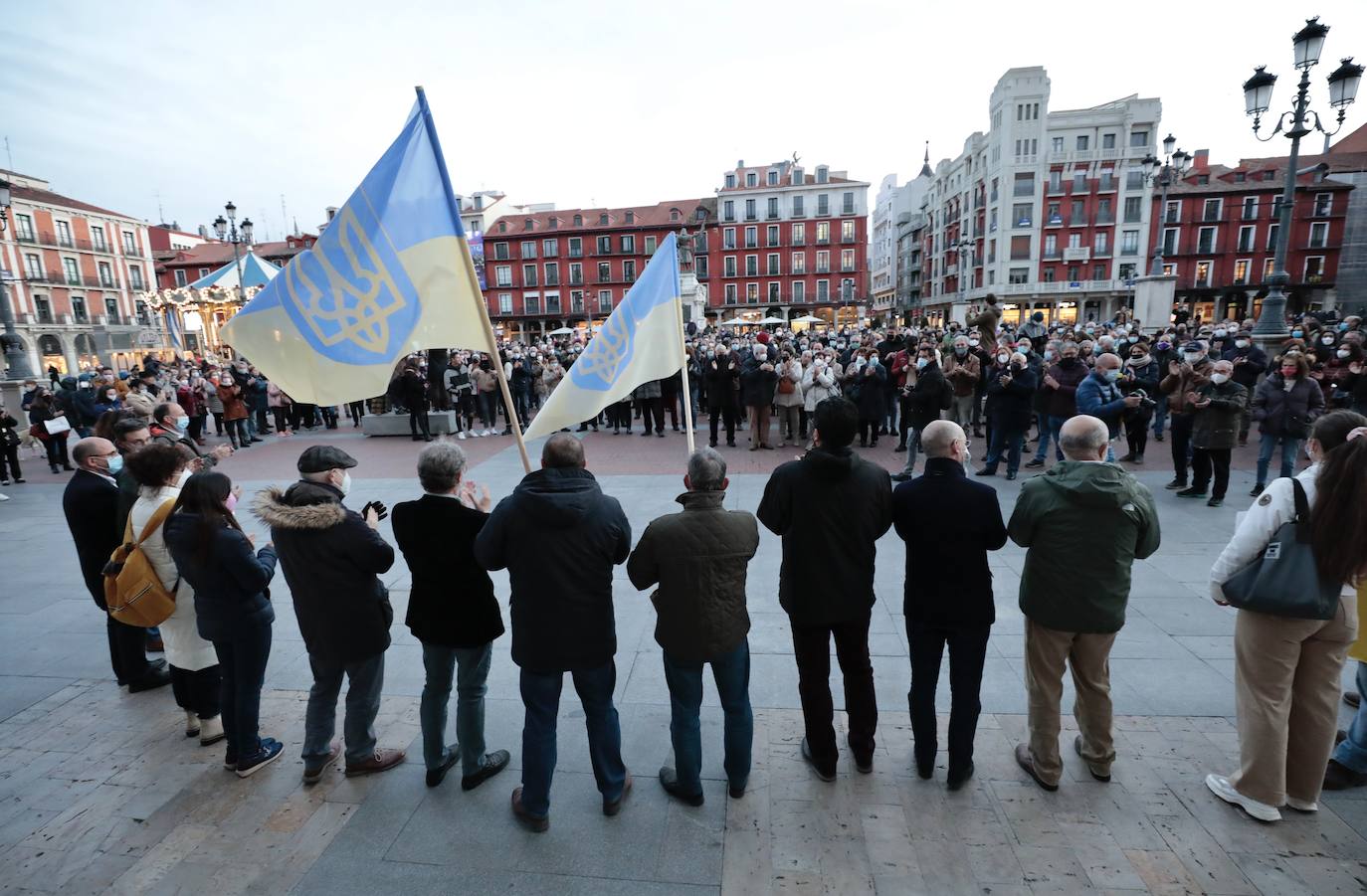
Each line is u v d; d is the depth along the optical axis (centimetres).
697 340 2333
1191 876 244
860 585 286
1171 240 4866
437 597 279
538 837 270
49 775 320
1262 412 696
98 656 441
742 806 286
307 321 314
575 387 406
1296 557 248
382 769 315
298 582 287
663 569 269
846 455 282
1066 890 239
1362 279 4697
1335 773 288
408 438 1313
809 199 5878
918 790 293
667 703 367
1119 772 300
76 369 4588
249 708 308
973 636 280
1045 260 4919
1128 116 4722
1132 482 271
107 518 381
